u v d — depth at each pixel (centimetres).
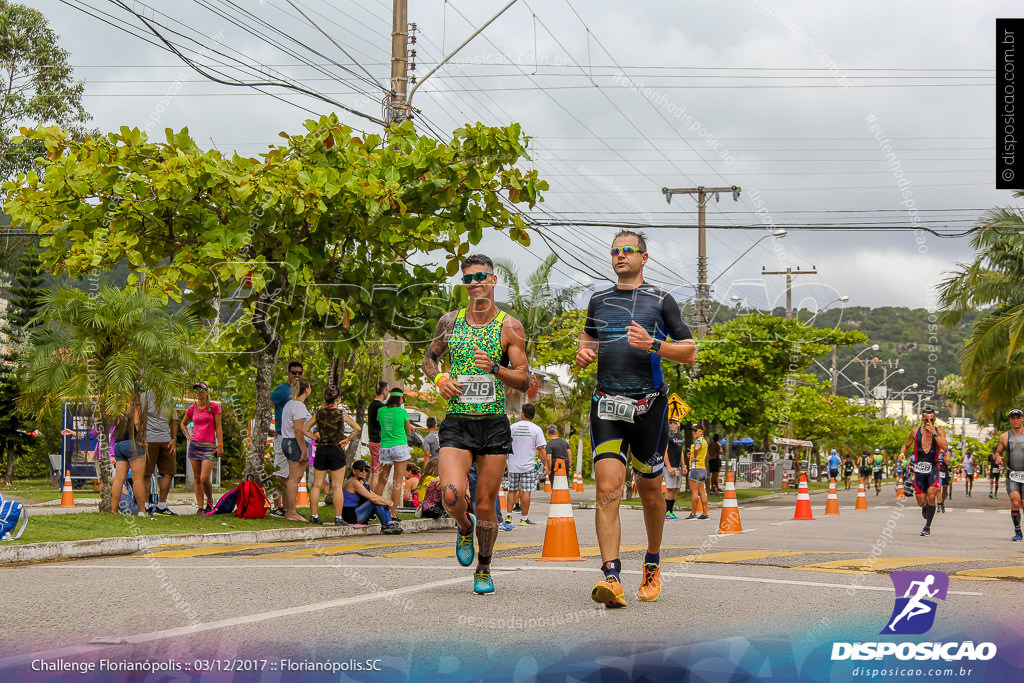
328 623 507
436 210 1302
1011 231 2666
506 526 1416
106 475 1188
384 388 1395
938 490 1386
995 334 2733
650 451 575
